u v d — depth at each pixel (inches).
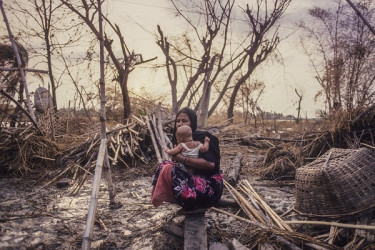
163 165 130.1
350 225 116.7
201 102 421.1
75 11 438.0
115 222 145.6
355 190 123.3
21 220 148.3
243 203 155.7
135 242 126.9
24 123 304.0
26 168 239.3
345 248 111.3
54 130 296.0
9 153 251.1
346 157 135.2
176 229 128.0
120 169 254.1
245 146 328.5
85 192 196.5
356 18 374.6
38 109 362.0
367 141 218.1
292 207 156.6
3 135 259.3
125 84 495.8
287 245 114.3
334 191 125.9
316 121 294.5
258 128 453.4
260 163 259.9
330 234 120.1
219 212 152.9
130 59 490.9
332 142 229.3
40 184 215.8
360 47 336.5
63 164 256.1
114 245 125.1
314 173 131.1
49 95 323.3
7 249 120.0
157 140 274.4
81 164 256.4
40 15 462.3
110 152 266.1
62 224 144.3
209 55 506.6
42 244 124.8
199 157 120.5
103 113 153.0
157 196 123.2
